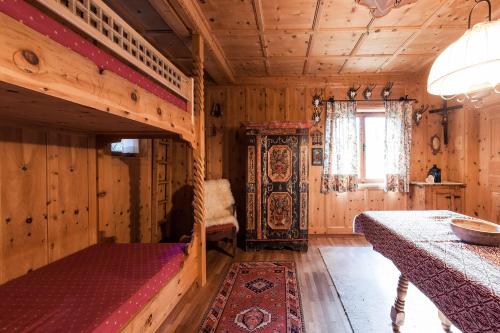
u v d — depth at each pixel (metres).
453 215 2.33
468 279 1.11
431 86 1.93
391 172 4.24
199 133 2.69
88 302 1.40
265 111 4.52
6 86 0.84
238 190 4.55
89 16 1.23
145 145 3.62
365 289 2.62
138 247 2.36
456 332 1.94
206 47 3.10
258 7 2.49
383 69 4.20
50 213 2.03
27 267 1.83
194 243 2.58
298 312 2.23
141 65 1.63
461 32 2.98
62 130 2.13
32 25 0.88
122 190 3.09
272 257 3.53
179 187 4.55
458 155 4.03
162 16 2.45
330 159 4.37
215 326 2.05
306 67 4.08
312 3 2.45
